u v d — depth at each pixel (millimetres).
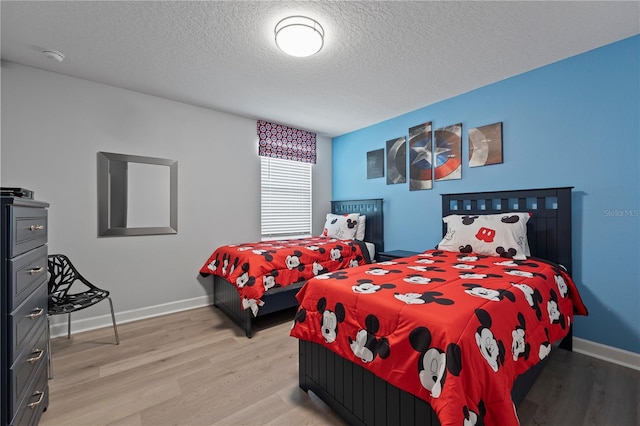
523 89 2488
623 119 2012
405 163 3490
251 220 3682
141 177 2896
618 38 1990
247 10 1688
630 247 1993
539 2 1624
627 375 1856
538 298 1505
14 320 1118
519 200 2514
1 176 2271
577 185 2209
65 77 2520
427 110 3240
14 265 1127
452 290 1389
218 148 3404
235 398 1646
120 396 1661
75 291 2557
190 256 3213
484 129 2742
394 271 1831
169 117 3066
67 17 1749
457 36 1948
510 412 967
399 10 1691
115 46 2070
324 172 4535
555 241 2277
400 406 1153
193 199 3230
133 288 2863
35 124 2398
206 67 2373
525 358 1239
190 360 2068
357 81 2629
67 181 2535
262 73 2475
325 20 1774
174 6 1653
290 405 1586
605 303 2086
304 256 2873
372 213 3885
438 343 1026
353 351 1326
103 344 2318
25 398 1232
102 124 2689
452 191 3020
